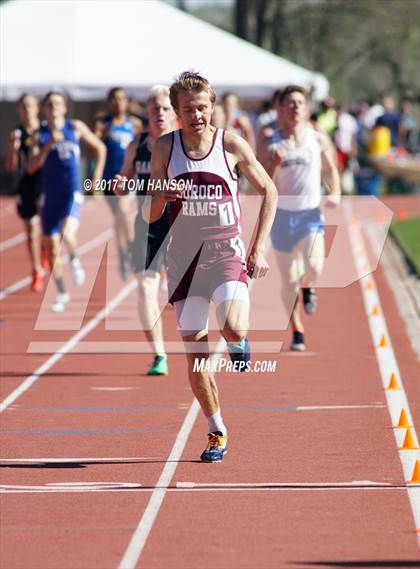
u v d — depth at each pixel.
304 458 14.23
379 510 12.05
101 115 28.22
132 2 59.19
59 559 10.80
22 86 55.53
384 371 19.67
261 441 15.13
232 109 35.50
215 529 11.56
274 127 23.42
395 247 40.44
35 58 56.53
